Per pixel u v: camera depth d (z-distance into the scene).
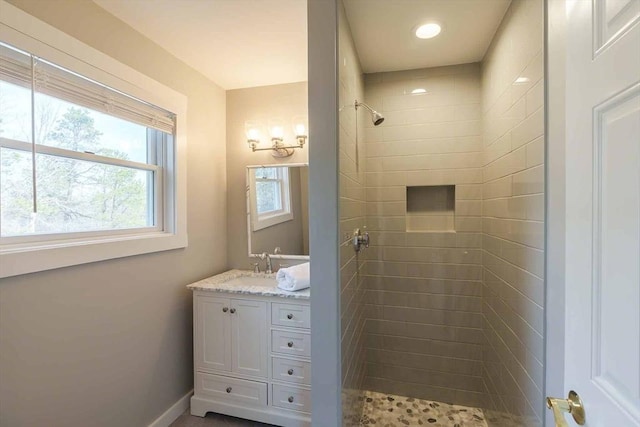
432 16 1.50
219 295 1.88
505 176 1.50
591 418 0.52
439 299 2.07
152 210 1.89
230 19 1.58
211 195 2.31
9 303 1.13
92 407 1.42
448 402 2.06
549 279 1.04
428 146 2.07
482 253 1.98
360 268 1.92
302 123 2.31
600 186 0.51
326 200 1.26
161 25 1.62
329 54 1.25
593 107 0.53
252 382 1.83
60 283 1.29
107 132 1.59
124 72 1.58
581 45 0.57
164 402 1.84
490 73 1.75
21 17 1.14
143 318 1.71
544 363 1.07
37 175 1.28
